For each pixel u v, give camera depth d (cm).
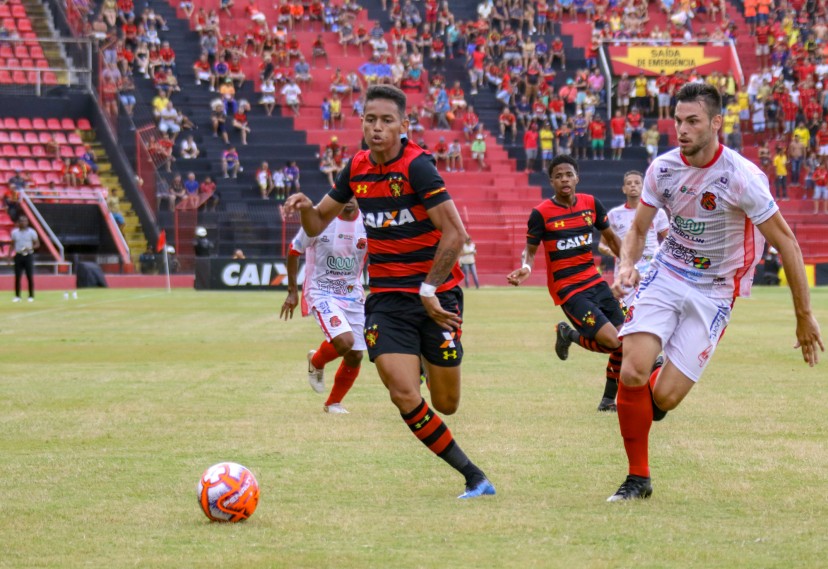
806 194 17212
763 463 2825
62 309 9912
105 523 2212
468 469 2486
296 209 2516
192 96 16900
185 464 2842
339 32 18175
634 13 18825
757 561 1912
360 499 2434
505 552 1978
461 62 18250
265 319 8650
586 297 3897
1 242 14162
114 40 16250
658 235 4925
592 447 3077
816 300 10900
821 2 19238
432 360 2508
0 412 3769
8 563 1917
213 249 14725
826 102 17650
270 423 3538
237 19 18050
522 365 5291
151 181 15062
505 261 15862
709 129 2367
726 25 18700
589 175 16762
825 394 4203
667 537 2081
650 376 2564
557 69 18238
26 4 17125
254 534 2120
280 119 17038
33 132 15550
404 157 2455
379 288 2517
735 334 7075
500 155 17138
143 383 4628
